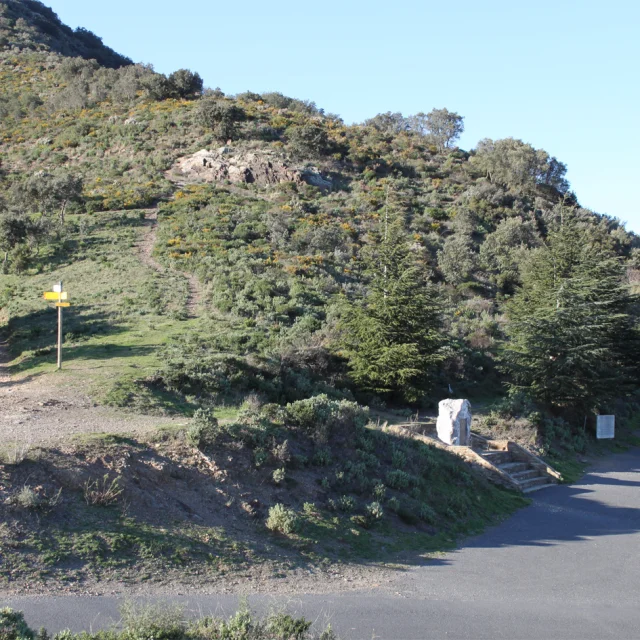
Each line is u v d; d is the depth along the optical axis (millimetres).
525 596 8977
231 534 9617
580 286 28234
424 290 25141
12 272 38969
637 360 33469
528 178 75938
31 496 8492
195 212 48812
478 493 15047
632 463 23141
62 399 15695
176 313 28766
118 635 6043
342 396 21922
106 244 42312
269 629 6438
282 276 36406
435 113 95562
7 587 7094
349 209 54156
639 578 10117
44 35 130750
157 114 73062
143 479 10031
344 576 9180
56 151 67250
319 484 12000
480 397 28188
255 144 63656
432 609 8062
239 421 12984
